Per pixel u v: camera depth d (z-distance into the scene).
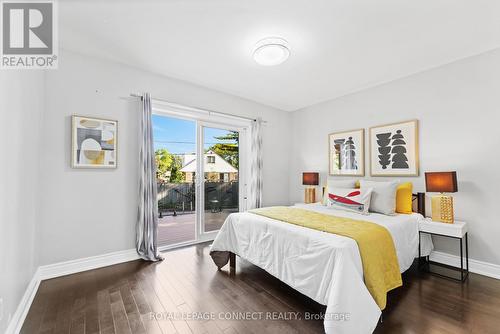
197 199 3.58
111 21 1.99
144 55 2.59
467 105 2.58
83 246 2.51
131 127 2.87
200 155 3.61
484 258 2.44
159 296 1.99
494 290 2.09
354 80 3.26
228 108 3.83
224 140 3.95
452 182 2.40
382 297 1.55
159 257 2.84
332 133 4.04
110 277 2.35
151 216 2.85
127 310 1.78
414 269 2.57
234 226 2.55
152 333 1.53
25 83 1.73
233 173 4.05
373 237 1.78
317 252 1.65
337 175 3.96
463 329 1.56
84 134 2.52
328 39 2.25
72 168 2.46
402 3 1.76
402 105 3.14
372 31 2.12
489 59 2.44
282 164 4.71
